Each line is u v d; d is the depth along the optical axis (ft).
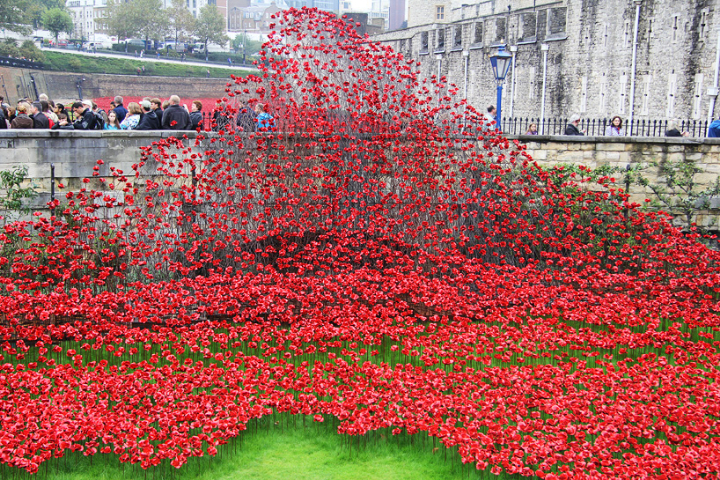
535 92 131.64
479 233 41.47
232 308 34.73
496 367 27.84
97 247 37.73
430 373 26.76
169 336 29.53
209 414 24.39
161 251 37.91
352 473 22.62
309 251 39.11
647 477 20.88
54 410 23.98
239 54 355.15
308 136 41.09
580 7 116.88
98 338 29.22
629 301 35.86
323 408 25.16
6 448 21.77
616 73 108.06
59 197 43.11
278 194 40.70
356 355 28.86
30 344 31.22
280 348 29.53
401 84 45.80
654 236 42.34
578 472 21.04
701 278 39.22
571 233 42.96
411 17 237.66
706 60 86.94
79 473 22.22
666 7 95.20
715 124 51.37
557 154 48.49
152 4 327.26
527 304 35.29
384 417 24.18
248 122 42.63
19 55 228.84
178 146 41.81
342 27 44.88
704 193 48.26
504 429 23.84
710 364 29.17
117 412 24.30
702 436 23.15
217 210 39.58
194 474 22.47
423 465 23.08
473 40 153.89
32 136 42.37
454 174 42.47
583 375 26.96
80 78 223.30
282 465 23.00
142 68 251.60
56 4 398.62
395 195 40.45
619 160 48.62
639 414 23.89
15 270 33.88
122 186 44.86
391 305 34.68
